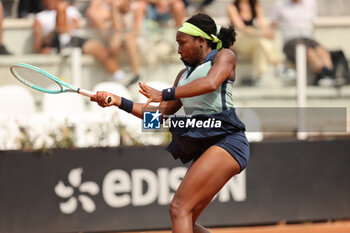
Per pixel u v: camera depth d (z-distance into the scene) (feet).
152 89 43.04
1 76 76.28
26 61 77.00
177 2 92.02
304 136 84.12
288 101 83.87
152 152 73.41
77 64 78.02
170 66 80.53
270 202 77.41
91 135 74.13
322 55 84.43
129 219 72.90
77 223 71.56
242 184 76.64
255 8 86.33
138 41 79.46
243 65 82.79
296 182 78.23
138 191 73.15
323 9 94.53
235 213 76.38
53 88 75.25
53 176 71.10
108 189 72.33
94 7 86.74
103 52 78.28
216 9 100.01
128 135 74.95
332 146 79.36
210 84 42.09
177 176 74.02
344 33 85.05
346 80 84.94
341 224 79.77
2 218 70.08
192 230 43.96
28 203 70.59
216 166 43.57
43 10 80.74
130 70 79.30
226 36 46.26
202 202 44.24
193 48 45.09
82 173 71.72
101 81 78.43
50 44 77.46
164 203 73.77
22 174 70.54
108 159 72.33
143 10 88.99
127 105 47.34
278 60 83.51
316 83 84.48
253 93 82.94
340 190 79.51
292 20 92.48
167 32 80.64
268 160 77.46
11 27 76.38
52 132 73.00
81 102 77.46
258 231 76.07
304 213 78.48
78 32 78.23
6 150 70.28
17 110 75.25
